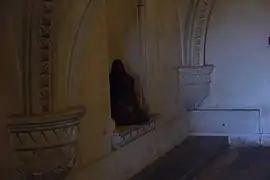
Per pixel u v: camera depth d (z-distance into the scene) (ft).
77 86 10.30
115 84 13.98
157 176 13.12
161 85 15.57
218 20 18.35
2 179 8.41
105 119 11.78
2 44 8.18
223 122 18.62
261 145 18.33
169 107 16.29
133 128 13.30
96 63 11.26
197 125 18.78
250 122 18.39
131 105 14.02
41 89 8.73
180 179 12.91
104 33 11.67
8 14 8.21
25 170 8.55
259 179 13.91
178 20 16.84
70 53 9.66
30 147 8.48
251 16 18.08
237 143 18.52
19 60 8.44
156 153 15.05
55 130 8.66
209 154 15.87
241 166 15.42
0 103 8.21
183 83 17.26
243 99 18.42
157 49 15.26
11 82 8.38
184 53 17.31
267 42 18.02
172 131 16.58
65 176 9.42
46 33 8.64
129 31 14.55
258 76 18.22
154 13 15.03
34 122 8.37
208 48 18.49
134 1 14.38
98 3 11.30
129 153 13.09
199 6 17.37
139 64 14.55
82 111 9.47
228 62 18.40
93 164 11.20
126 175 12.88
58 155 8.80
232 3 18.17
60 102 9.30
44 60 8.70
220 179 13.87
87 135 10.90
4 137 8.36
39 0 8.32
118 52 14.71
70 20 9.55
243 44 18.24
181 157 15.29
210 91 18.63
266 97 18.20
